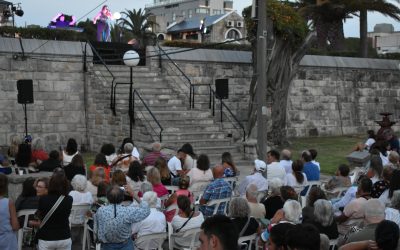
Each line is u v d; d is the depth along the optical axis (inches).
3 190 268.5
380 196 350.9
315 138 1136.8
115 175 356.8
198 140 815.1
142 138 796.6
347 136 1179.9
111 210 269.4
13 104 882.1
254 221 301.3
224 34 2765.7
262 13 571.5
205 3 5029.5
